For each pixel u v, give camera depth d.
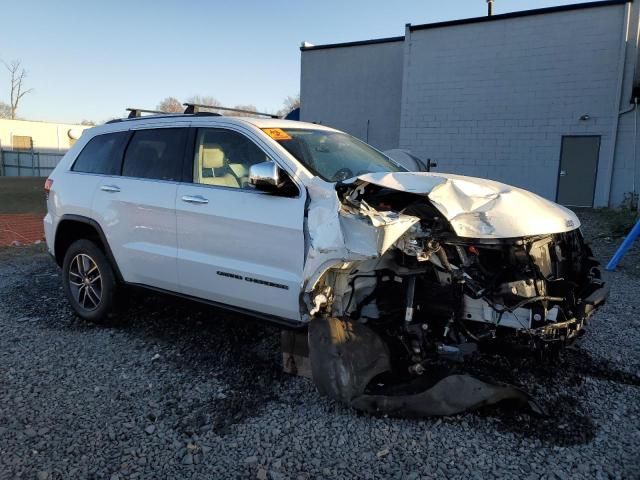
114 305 4.94
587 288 3.84
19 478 2.74
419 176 3.62
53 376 3.94
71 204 5.06
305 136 4.32
